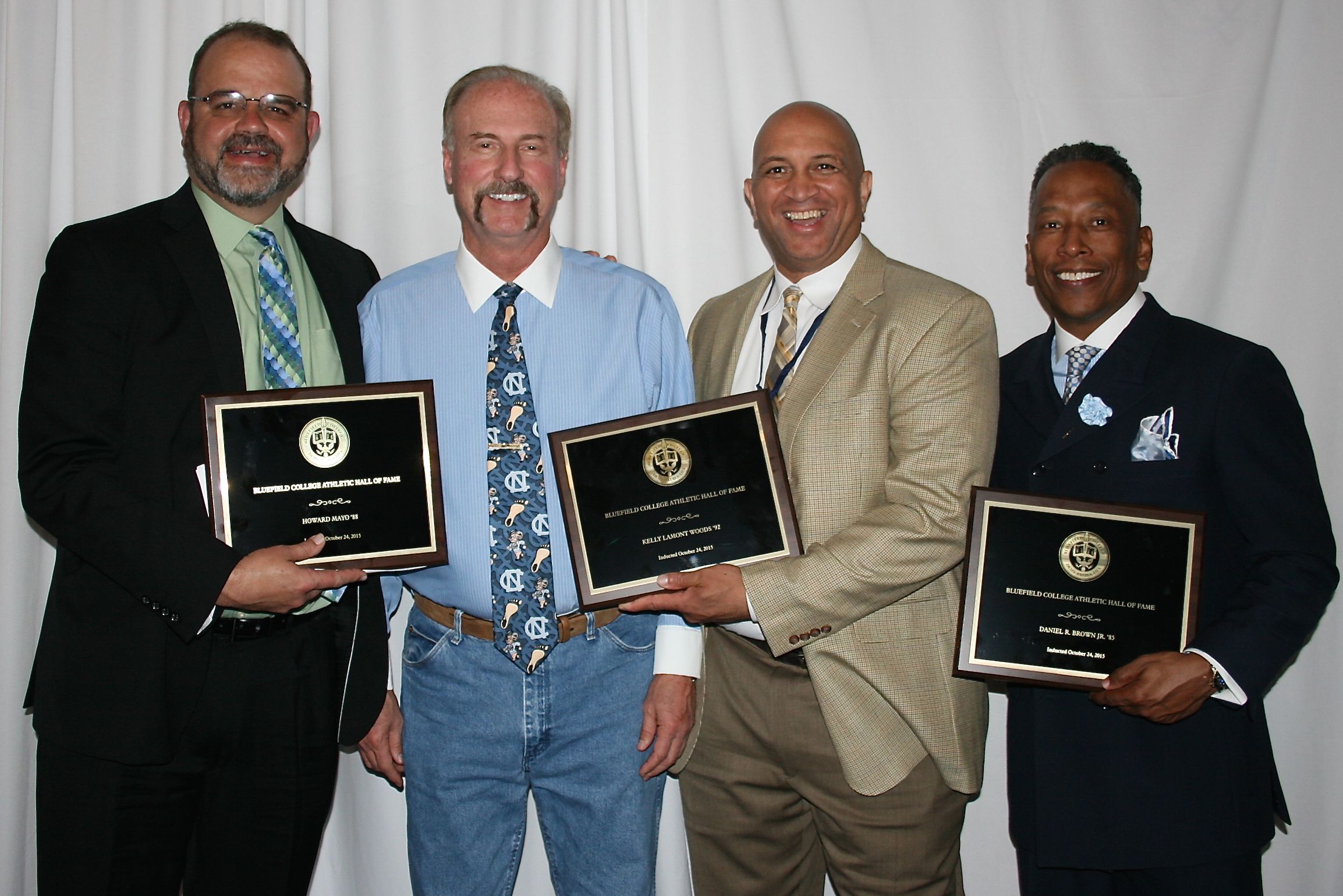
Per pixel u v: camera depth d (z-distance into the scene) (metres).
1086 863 1.50
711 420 1.54
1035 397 1.64
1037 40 2.04
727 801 1.75
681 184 2.11
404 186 2.07
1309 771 2.06
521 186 1.54
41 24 1.98
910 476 1.53
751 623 1.62
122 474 1.47
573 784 1.62
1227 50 2.00
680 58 2.10
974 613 1.46
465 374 1.60
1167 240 2.04
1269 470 1.45
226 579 1.40
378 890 2.14
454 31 2.07
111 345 1.48
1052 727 1.55
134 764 1.46
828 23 2.06
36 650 1.84
